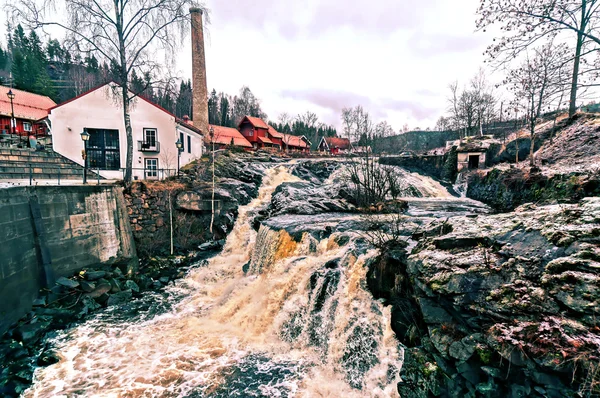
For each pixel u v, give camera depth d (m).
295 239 12.34
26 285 10.20
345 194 20.53
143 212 16.97
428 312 6.16
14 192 9.98
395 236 9.25
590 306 4.20
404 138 88.44
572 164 17.25
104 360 8.55
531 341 4.48
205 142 37.41
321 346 8.60
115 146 22.22
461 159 27.91
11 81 42.34
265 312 10.30
